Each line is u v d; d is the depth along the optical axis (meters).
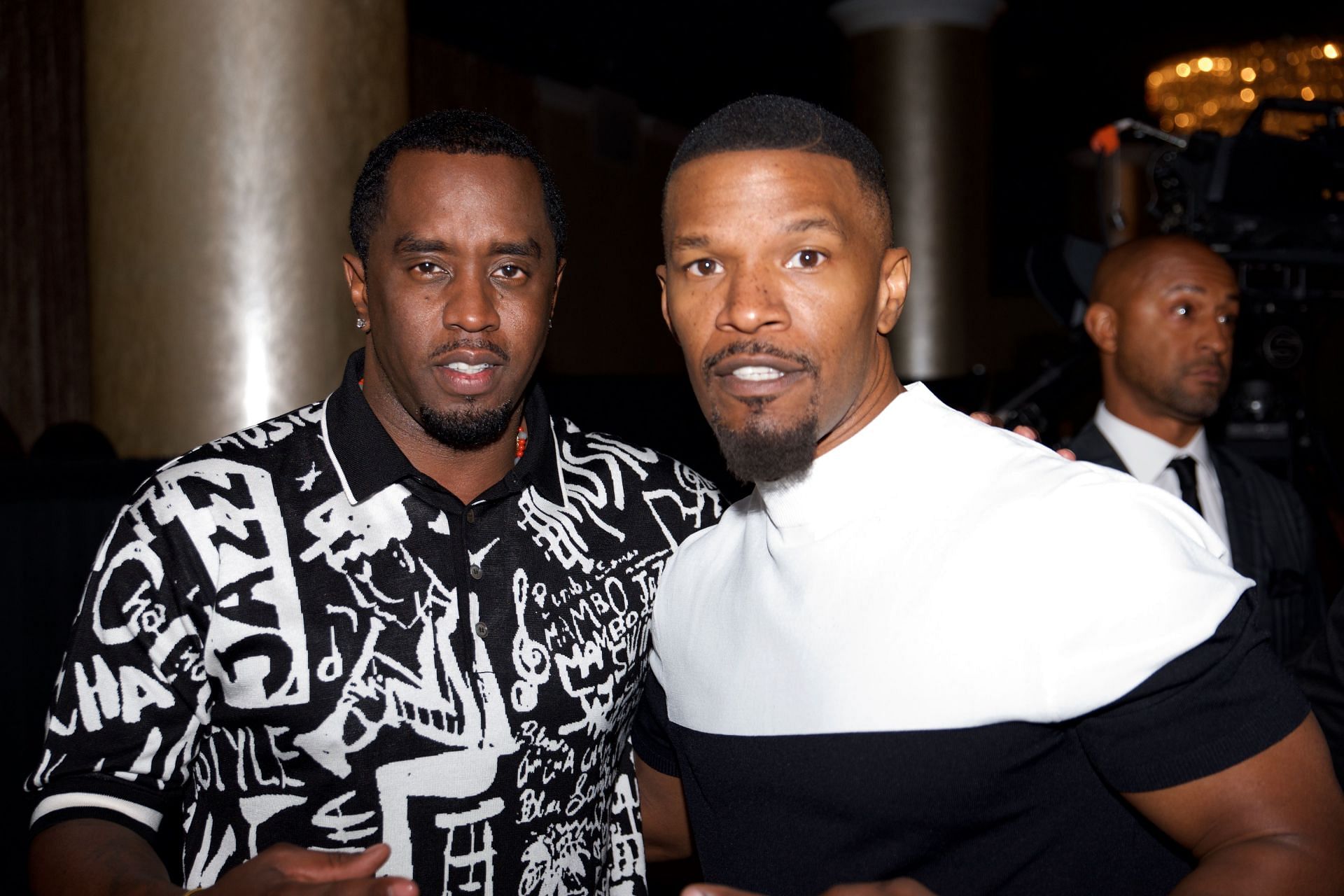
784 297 1.08
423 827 1.24
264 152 2.73
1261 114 2.51
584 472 1.45
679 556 1.39
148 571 1.21
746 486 2.73
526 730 1.28
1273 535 2.23
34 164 4.30
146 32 2.74
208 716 1.26
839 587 1.13
